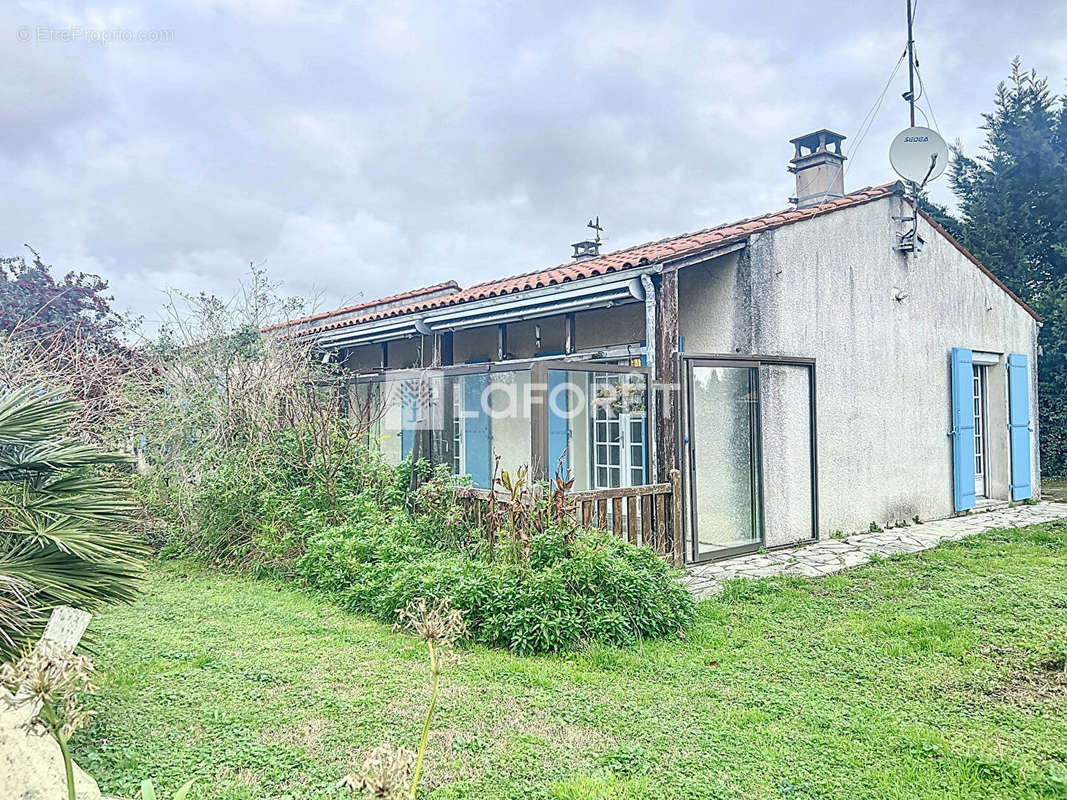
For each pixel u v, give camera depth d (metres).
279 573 6.71
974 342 10.87
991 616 5.09
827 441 8.55
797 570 6.82
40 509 3.42
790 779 2.86
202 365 8.54
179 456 8.12
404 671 4.12
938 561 7.02
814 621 5.10
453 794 2.75
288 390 8.09
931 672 4.06
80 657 1.79
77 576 3.27
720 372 7.54
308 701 3.66
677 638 4.71
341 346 11.27
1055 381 15.91
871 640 4.66
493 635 4.59
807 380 8.32
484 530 6.01
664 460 6.93
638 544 6.38
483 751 3.12
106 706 3.58
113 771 2.91
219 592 6.19
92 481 3.80
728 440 7.58
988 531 8.69
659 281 7.05
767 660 4.29
